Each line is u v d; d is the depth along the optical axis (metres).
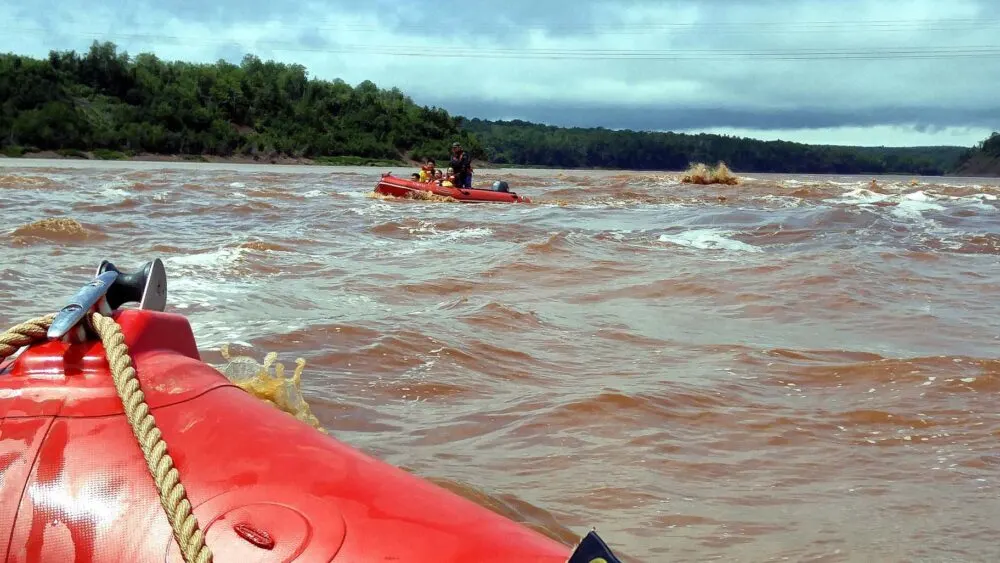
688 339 6.96
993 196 28.39
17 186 22.20
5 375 1.93
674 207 22.50
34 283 7.95
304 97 114.75
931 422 4.96
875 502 3.82
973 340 7.11
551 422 4.72
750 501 3.80
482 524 1.67
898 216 18.17
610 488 3.86
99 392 1.87
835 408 5.20
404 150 116.00
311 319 6.86
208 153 93.56
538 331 7.03
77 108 88.31
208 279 8.69
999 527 3.57
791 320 7.84
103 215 15.06
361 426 4.59
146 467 1.69
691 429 4.75
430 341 6.26
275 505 1.65
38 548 1.62
